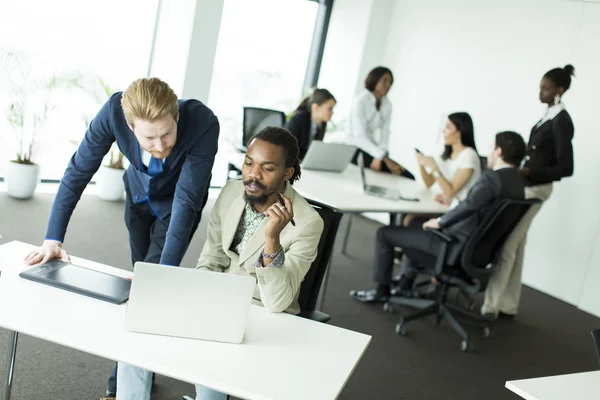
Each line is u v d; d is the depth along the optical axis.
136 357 1.77
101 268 2.32
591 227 5.60
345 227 6.86
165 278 1.86
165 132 2.17
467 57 6.63
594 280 5.57
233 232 2.41
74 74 5.80
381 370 3.69
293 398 1.71
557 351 4.50
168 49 6.21
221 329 1.93
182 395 3.02
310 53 7.57
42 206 5.33
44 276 2.10
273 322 2.15
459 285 4.45
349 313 4.48
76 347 1.77
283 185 2.37
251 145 2.25
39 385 2.87
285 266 2.25
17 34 5.37
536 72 6.05
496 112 6.38
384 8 7.32
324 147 5.05
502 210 3.94
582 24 5.70
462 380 3.77
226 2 6.64
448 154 5.06
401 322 4.28
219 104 6.97
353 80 7.41
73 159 2.50
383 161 5.79
